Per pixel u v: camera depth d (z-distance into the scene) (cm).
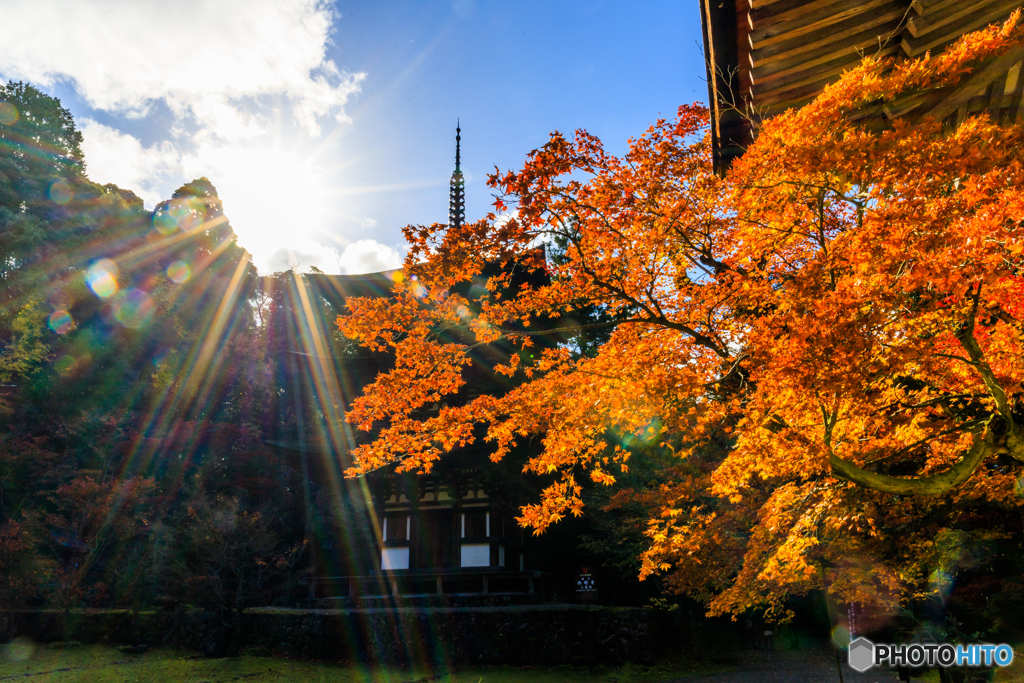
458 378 840
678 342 755
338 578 2384
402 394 819
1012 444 528
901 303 521
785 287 580
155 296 3403
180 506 2581
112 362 3169
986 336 610
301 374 3186
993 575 1079
